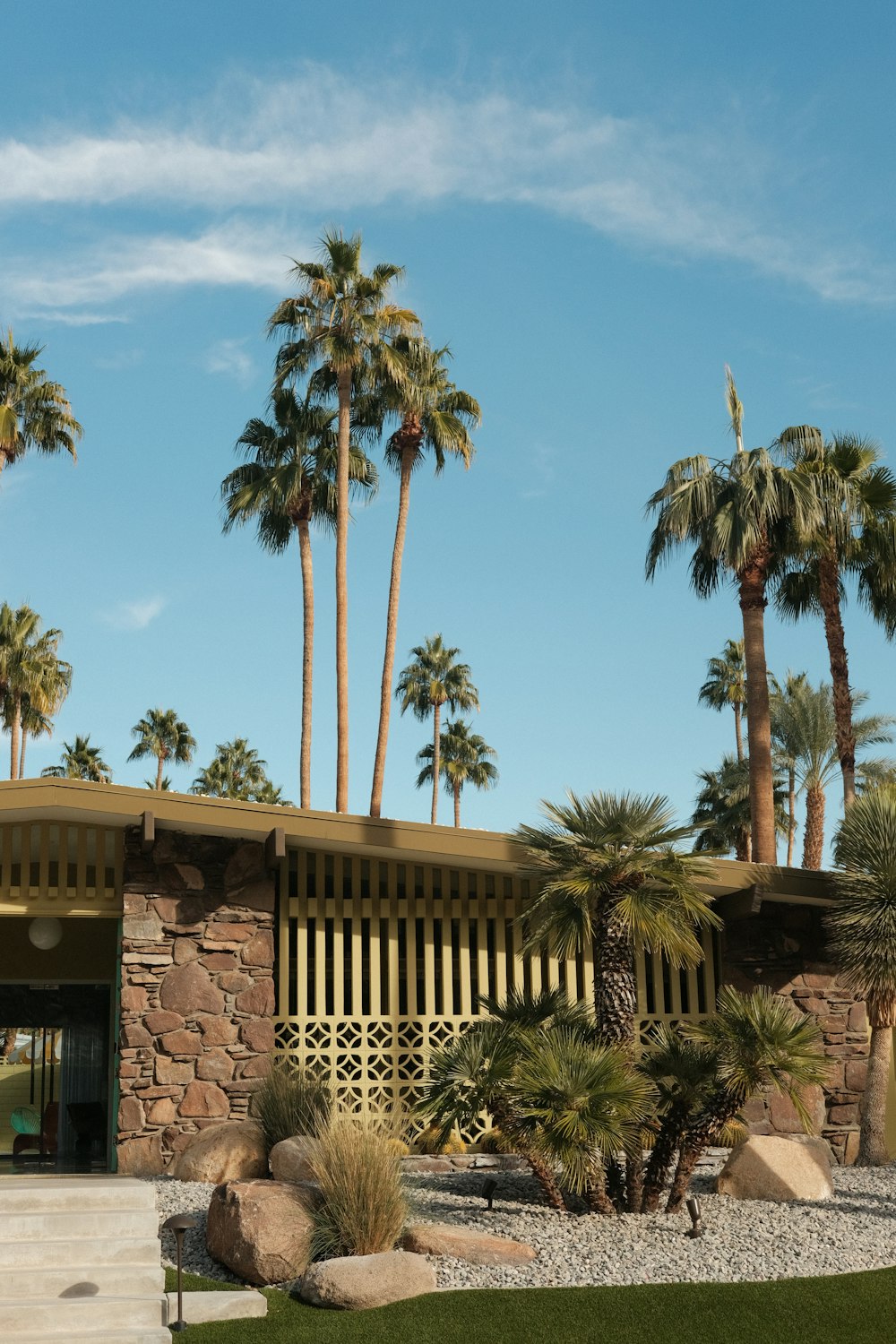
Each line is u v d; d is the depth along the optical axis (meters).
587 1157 10.34
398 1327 8.21
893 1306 8.59
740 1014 10.88
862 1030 15.70
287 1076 13.71
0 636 47.22
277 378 32.19
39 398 36.50
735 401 26.75
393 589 32.16
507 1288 8.90
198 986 14.49
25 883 14.57
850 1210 11.36
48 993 19.97
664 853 11.29
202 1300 8.59
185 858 14.78
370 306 31.33
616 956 11.27
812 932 15.88
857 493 26.27
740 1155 12.07
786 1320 8.35
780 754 37.06
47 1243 9.38
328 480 34.22
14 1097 23.53
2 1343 8.05
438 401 33.75
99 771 60.09
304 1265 9.35
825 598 26.77
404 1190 10.38
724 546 24.92
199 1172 12.53
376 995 15.22
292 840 14.62
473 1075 10.84
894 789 16.12
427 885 15.65
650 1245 9.95
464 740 60.94
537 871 13.23
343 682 29.73
